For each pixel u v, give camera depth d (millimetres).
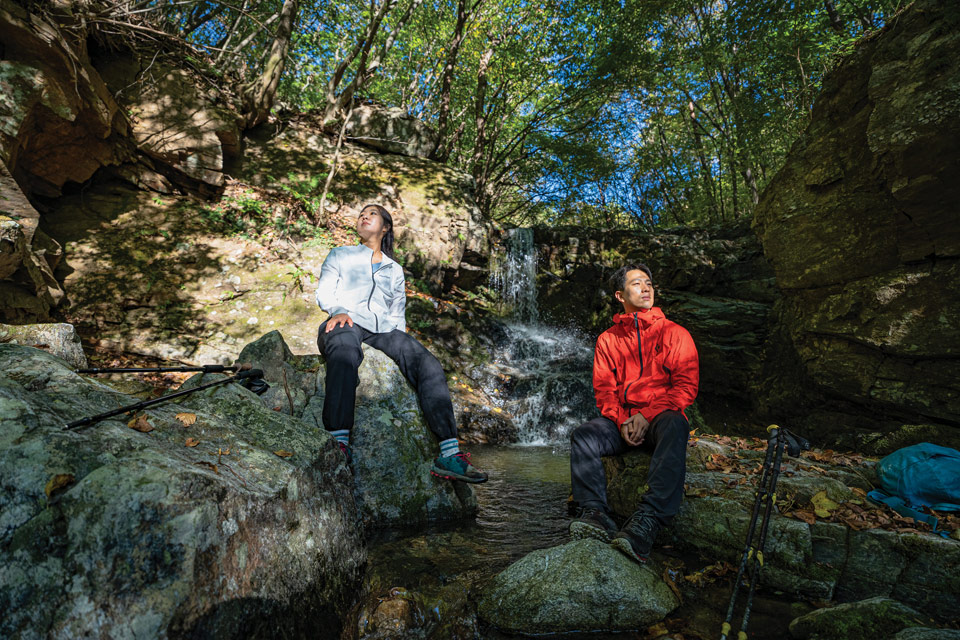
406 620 1847
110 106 6020
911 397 4250
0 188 4617
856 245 4699
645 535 2219
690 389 2676
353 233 7703
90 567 1229
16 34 4801
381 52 9102
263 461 1843
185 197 7051
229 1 8969
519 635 1867
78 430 1545
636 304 2980
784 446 2414
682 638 1797
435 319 7398
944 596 2006
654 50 12609
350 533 2188
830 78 5184
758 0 8797
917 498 2494
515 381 6926
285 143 8609
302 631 1622
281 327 5707
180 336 5312
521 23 12453
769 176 13844
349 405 2740
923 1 4113
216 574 1375
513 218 19547
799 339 5461
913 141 3951
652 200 17328
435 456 3053
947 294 4000
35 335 3424
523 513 3072
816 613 1827
